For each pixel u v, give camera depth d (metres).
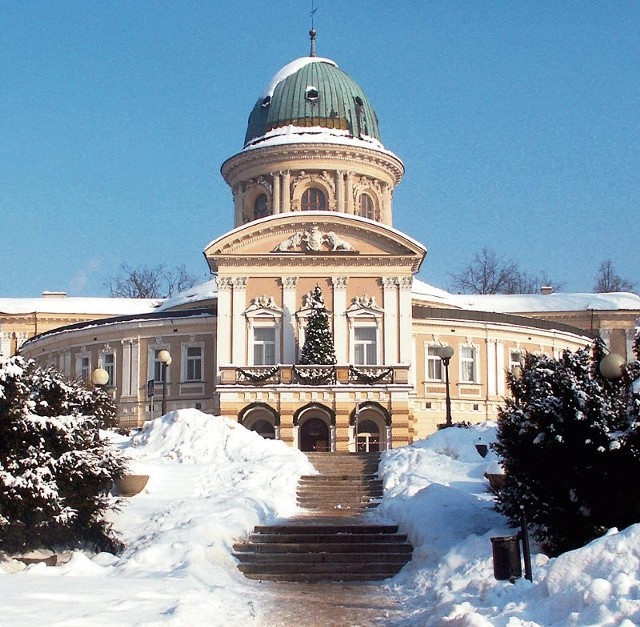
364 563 20.28
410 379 48.91
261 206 59.25
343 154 58.19
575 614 12.02
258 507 24.45
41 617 12.69
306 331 47.75
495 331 54.88
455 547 19.03
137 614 13.31
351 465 32.88
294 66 62.81
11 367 19.27
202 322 52.97
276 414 46.56
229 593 16.81
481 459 33.69
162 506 25.25
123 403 54.19
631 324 65.69
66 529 20.30
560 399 18.66
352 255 49.00
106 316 69.12
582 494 18.45
